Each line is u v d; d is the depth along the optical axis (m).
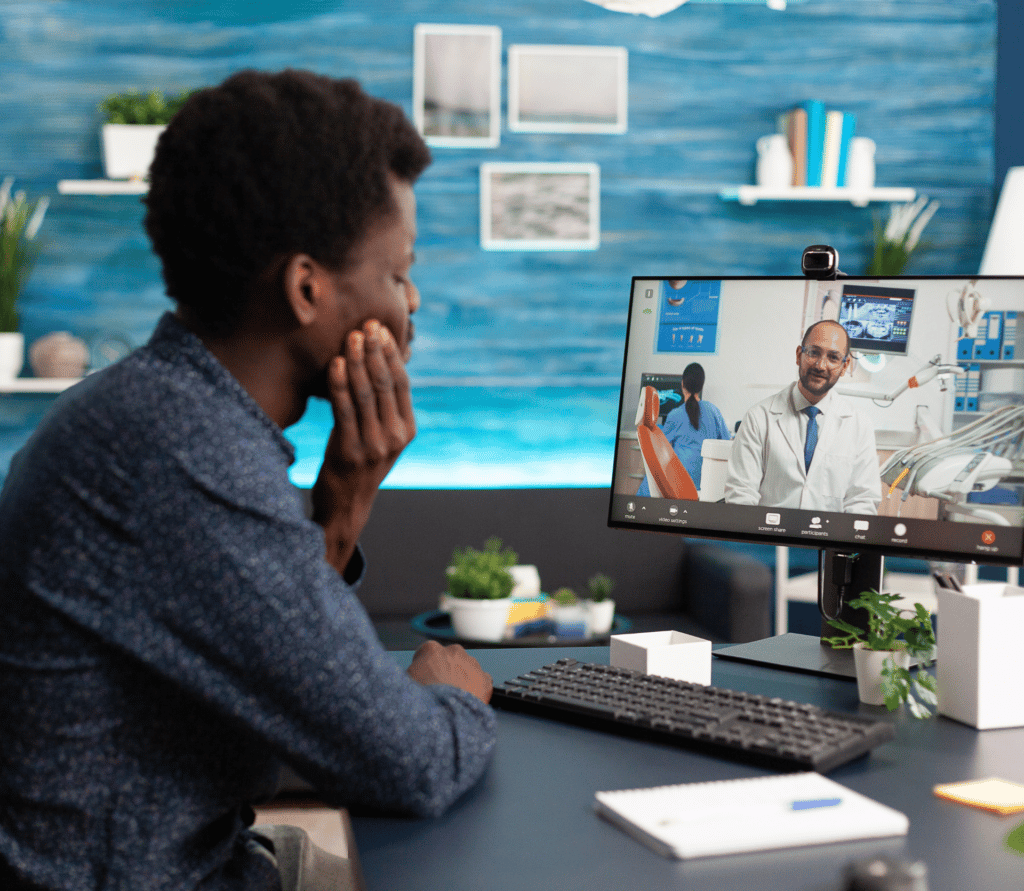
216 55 3.33
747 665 1.21
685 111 3.55
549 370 3.56
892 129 3.64
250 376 0.77
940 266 3.68
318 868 1.02
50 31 3.26
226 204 0.71
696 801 0.72
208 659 0.67
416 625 2.68
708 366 1.28
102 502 0.67
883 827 0.68
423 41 3.40
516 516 3.36
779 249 3.62
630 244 3.56
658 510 1.29
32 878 0.69
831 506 1.17
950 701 0.96
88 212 3.31
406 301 0.82
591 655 1.27
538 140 3.49
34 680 0.68
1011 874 0.62
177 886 0.72
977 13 3.63
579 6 3.47
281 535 0.68
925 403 1.14
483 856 0.66
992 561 1.07
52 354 3.15
